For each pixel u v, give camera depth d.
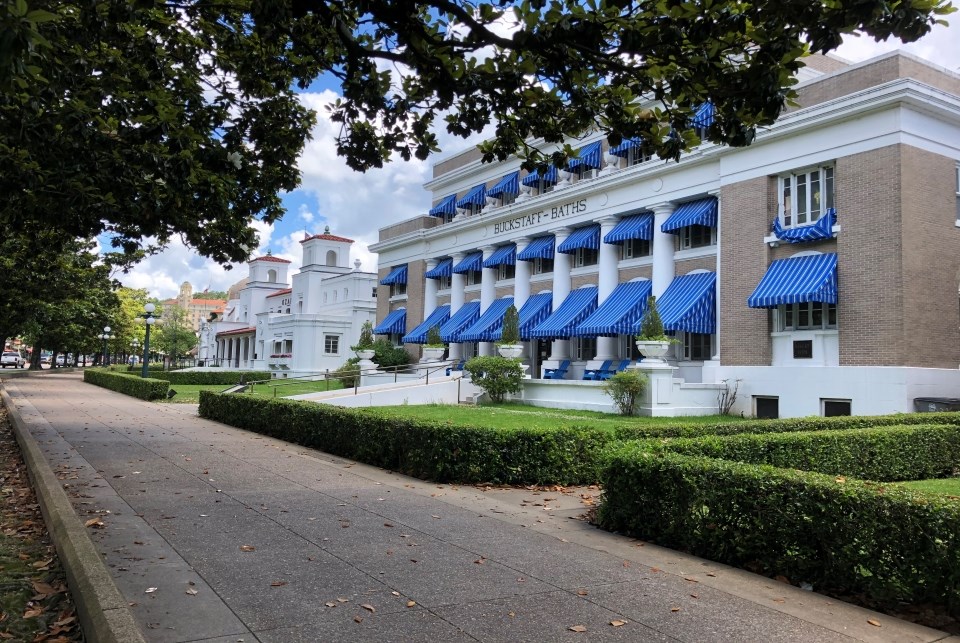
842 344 17.45
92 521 6.97
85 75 8.23
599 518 7.53
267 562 5.81
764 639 4.43
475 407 22.34
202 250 13.05
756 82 5.18
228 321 70.94
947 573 4.79
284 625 4.45
